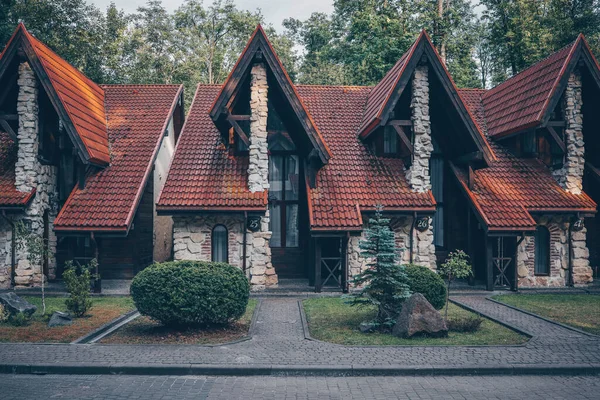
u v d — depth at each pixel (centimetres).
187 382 828
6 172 1814
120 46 3788
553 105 1789
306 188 1805
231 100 1755
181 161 1869
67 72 1967
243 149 1956
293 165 1991
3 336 1067
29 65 1730
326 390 794
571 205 1820
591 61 1842
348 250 1775
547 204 1816
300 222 1956
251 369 871
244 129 1973
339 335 1112
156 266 1138
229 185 1780
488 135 2134
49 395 761
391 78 1938
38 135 1775
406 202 1750
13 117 1742
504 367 884
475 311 1395
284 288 1752
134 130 2061
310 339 1073
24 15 2908
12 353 940
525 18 3125
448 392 789
